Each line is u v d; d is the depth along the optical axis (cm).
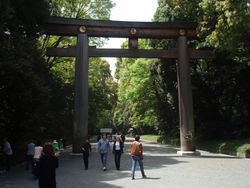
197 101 3953
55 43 3681
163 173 1822
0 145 2400
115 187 1416
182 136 3042
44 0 2570
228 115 3719
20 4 2358
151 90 5778
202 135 4144
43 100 2308
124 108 9631
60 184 1513
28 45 2306
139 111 6306
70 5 3750
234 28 2639
